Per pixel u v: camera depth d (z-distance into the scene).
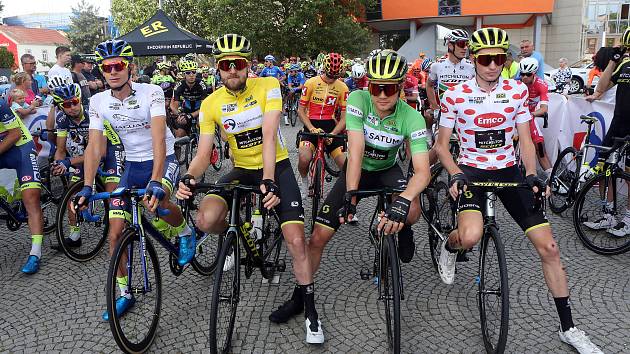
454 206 2.88
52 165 3.80
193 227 3.39
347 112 2.64
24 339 2.69
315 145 4.87
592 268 3.50
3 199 3.87
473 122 2.70
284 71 15.38
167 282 3.41
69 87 3.72
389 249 2.40
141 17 24.58
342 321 2.85
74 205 2.54
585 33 38.91
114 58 2.75
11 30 54.28
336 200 2.70
